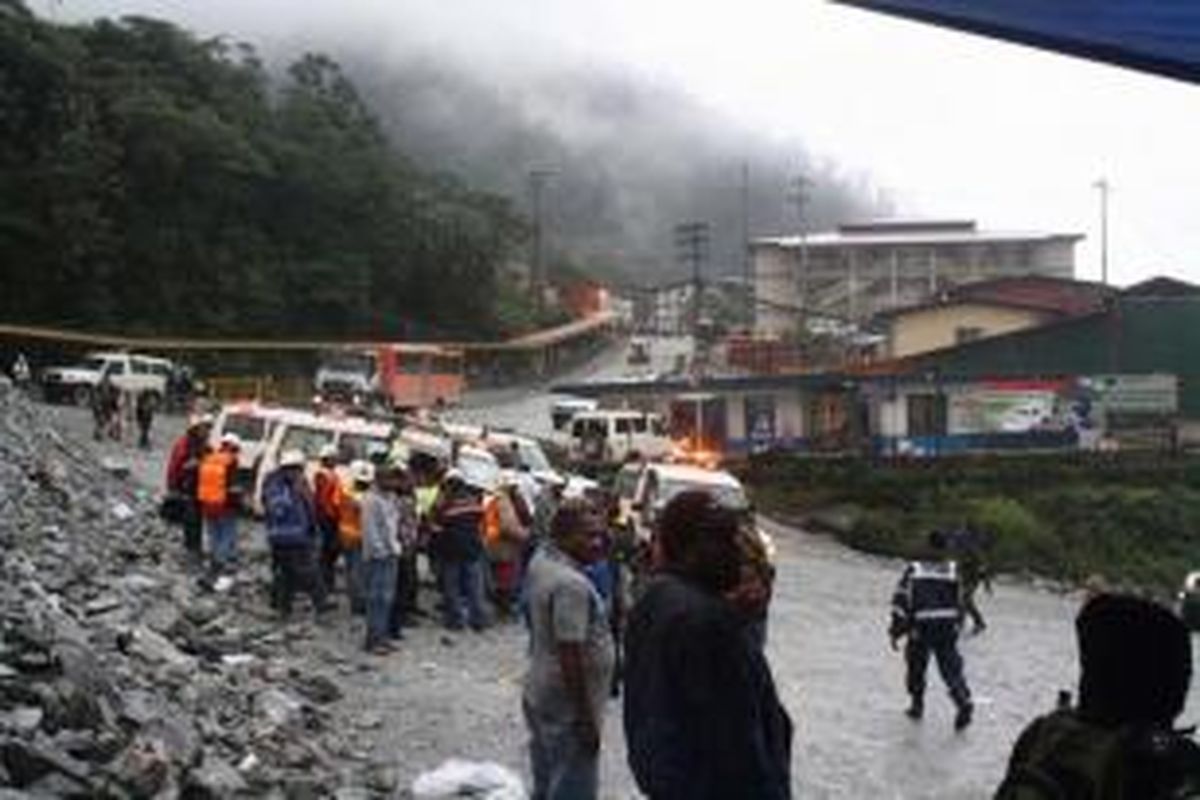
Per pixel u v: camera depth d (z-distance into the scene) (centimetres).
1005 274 12912
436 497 2233
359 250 10550
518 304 12706
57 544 2031
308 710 1471
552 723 819
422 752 1402
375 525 1928
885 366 7375
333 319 10231
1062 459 6088
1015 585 5062
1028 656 2734
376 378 7256
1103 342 7300
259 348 8838
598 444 5541
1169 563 5638
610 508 2003
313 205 10256
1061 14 463
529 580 833
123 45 10431
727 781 573
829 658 2431
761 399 7481
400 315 10969
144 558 2266
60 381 6069
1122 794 358
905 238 13438
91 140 8706
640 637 596
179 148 9206
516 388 11031
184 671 1409
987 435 6819
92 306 8500
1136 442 6825
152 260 8919
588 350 13475
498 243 12900
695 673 575
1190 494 5950
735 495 2780
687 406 7575
